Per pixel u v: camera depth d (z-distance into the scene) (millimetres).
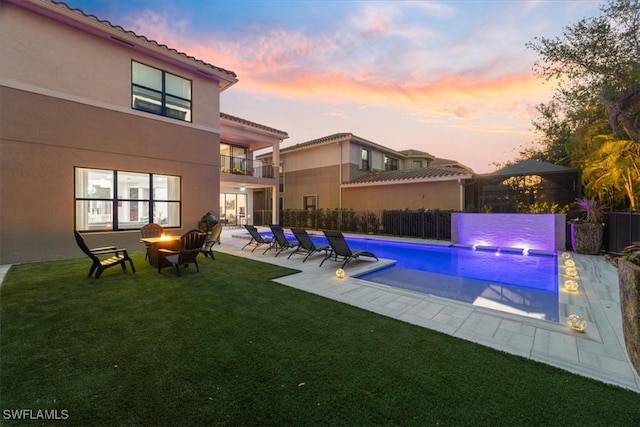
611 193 9109
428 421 1877
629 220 7539
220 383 2281
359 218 15562
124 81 8461
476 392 2176
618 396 2137
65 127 7426
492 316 3744
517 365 2561
